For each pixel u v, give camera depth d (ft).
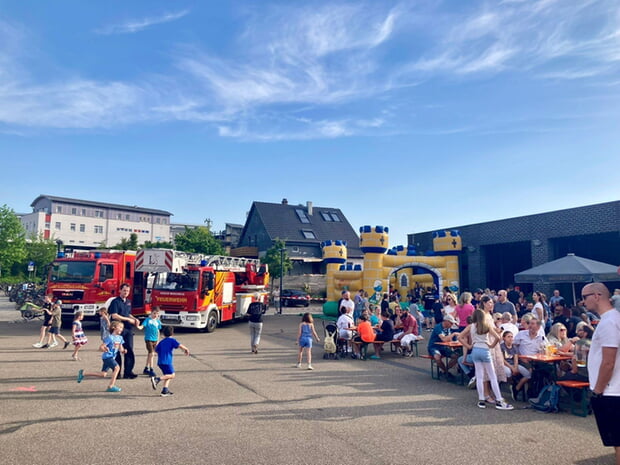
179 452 17.10
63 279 58.70
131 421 20.85
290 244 155.74
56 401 24.13
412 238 106.42
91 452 16.98
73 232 266.57
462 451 17.65
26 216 267.80
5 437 18.49
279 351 44.39
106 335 30.35
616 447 13.47
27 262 163.63
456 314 38.40
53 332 43.39
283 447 17.78
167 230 303.89
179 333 59.26
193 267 58.34
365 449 17.71
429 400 25.75
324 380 30.94
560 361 26.63
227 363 36.94
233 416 21.91
